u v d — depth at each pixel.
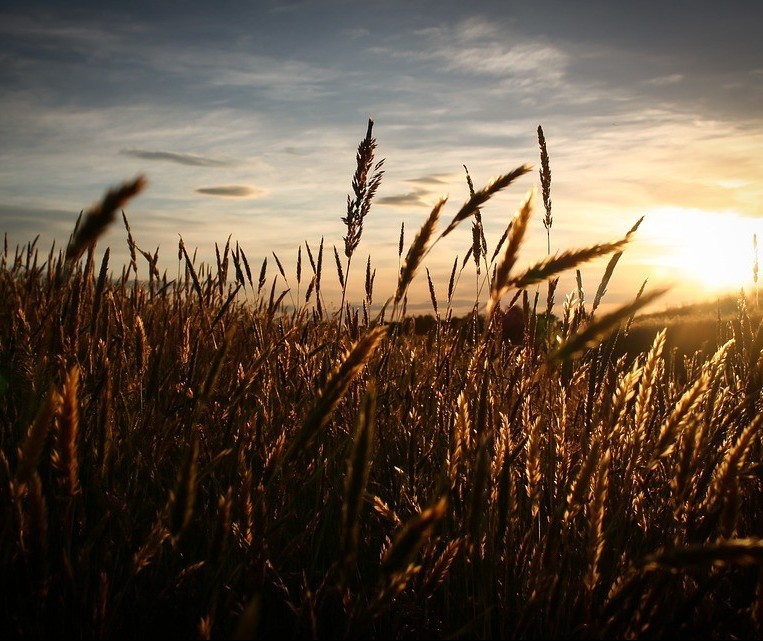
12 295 3.04
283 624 1.85
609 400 2.09
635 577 1.37
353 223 2.78
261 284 3.57
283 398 2.66
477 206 1.44
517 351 2.88
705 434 1.99
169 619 1.73
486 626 1.68
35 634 1.46
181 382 2.46
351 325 2.96
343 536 1.11
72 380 1.30
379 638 1.83
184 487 1.26
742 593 1.86
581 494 1.65
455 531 2.01
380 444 2.52
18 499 1.27
